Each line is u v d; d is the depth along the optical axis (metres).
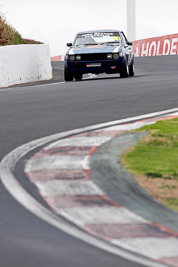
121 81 58.75
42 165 22.12
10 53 63.75
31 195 18.50
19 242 14.34
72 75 65.56
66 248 13.97
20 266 12.75
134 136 27.53
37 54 70.00
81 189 19.05
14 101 43.88
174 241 14.74
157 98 43.12
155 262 13.36
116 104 40.31
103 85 54.72
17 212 16.81
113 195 18.47
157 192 18.78
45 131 29.70
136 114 35.44
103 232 15.30
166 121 32.00
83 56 64.50
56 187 19.30
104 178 20.23
